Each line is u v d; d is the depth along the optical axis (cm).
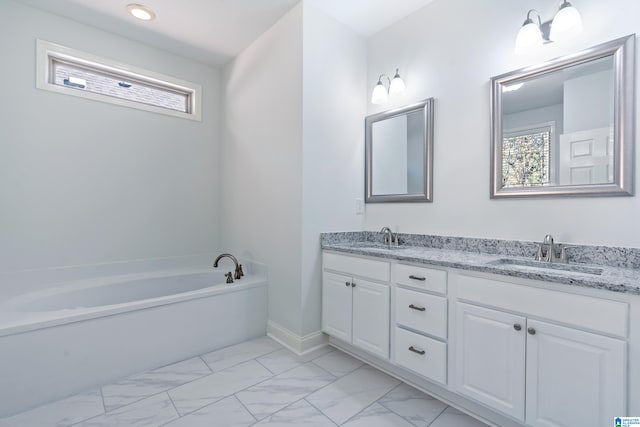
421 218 221
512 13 175
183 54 295
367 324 195
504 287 133
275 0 216
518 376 129
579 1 152
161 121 289
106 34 256
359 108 257
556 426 118
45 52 229
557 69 157
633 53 136
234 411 153
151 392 169
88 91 250
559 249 155
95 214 253
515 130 173
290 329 229
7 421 145
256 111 267
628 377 104
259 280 251
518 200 172
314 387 175
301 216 219
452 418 150
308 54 220
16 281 218
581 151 150
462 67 198
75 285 229
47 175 231
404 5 220
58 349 162
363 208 261
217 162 327
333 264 220
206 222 319
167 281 264
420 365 165
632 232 137
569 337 116
